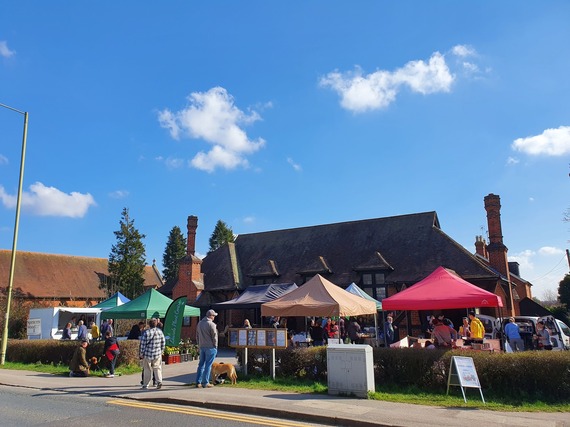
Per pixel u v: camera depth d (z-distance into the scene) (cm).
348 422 797
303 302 1345
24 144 1905
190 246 3322
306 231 3152
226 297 2859
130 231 4734
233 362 1705
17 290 3931
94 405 953
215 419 820
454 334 1467
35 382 1282
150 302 1845
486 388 1057
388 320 1923
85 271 4716
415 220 2786
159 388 1144
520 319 2045
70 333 2364
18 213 1883
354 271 2606
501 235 2688
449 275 1389
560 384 998
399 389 1107
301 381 1221
